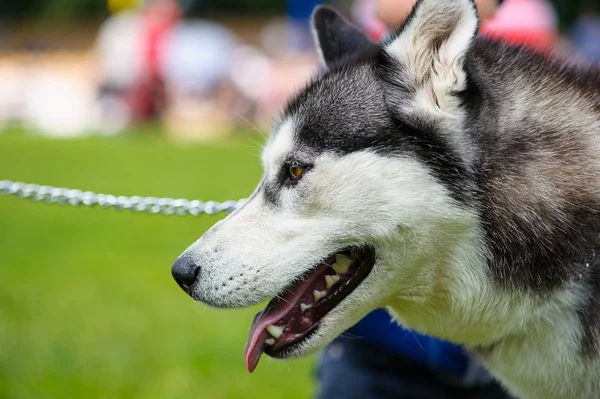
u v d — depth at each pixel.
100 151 14.99
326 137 3.03
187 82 19.66
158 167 12.85
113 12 33.31
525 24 5.04
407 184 2.94
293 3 22.75
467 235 2.95
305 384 4.77
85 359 5.05
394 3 3.97
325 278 3.11
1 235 8.59
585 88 3.14
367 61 3.14
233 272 3.02
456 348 3.55
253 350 3.04
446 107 2.96
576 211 2.90
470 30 2.87
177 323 5.69
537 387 3.06
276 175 3.11
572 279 2.88
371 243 3.01
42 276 6.84
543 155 2.96
